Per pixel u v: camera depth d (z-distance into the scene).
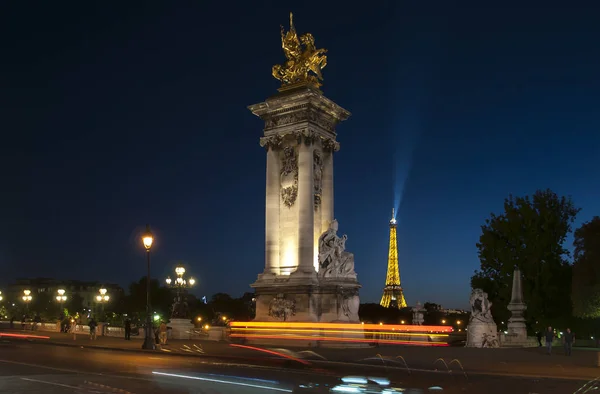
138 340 84.38
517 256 110.19
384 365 48.50
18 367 44.78
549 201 112.94
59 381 36.19
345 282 79.19
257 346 72.44
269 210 84.88
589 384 37.28
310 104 83.38
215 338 85.00
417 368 46.06
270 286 81.38
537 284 107.31
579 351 70.56
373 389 34.16
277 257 83.88
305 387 34.53
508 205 113.88
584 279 78.19
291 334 76.88
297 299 78.81
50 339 86.94
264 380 37.66
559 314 105.56
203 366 47.03
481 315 78.00
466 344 78.56
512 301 90.75
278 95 85.50
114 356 56.84
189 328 91.19
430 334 100.38
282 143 86.00
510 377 41.12
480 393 32.91
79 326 110.81
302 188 81.81
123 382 35.88
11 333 107.50
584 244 78.75
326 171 86.50
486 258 115.00
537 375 41.50
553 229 110.12
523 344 85.38
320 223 84.69
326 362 51.03
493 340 77.19
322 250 80.38
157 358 54.97
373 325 89.62
